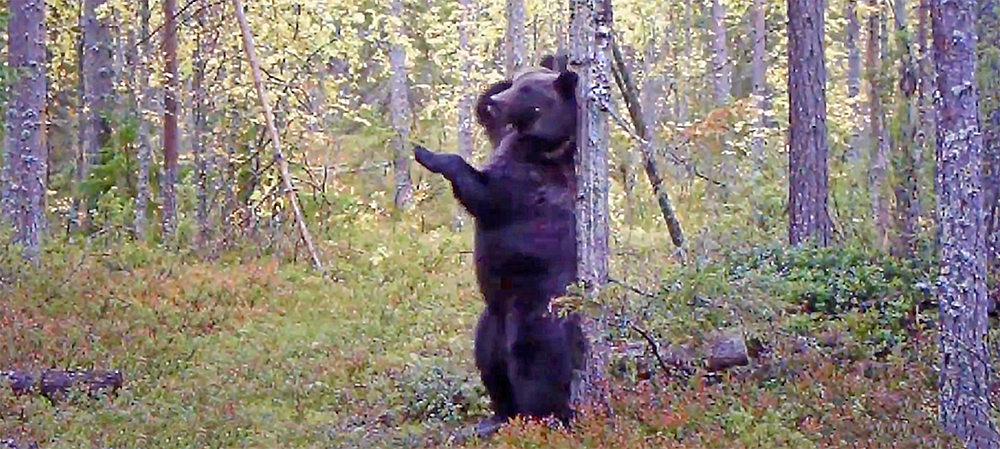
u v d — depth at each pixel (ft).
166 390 34.37
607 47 27.22
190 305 48.52
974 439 25.50
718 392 31.07
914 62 48.65
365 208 70.33
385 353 42.32
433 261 65.00
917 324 36.65
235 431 29.81
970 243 25.34
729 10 112.98
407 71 108.68
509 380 29.99
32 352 37.40
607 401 28.89
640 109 48.34
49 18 83.41
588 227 27.07
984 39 36.70
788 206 55.93
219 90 67.56
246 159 66.28
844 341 35.24
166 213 68.28
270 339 43.70
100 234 65.77
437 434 30.07
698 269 29.96
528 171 28.43
